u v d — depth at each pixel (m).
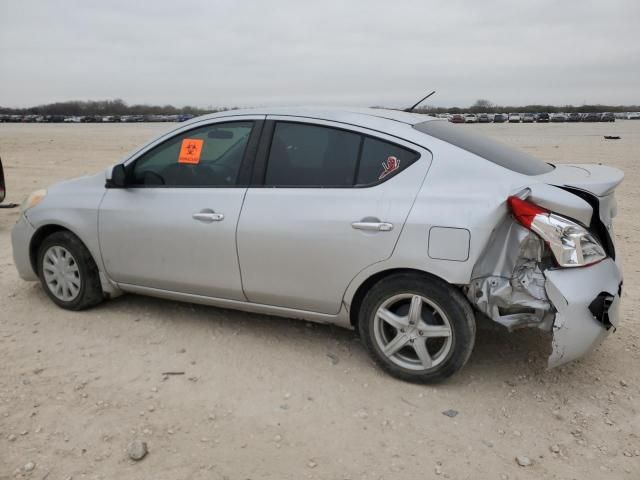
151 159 4.47
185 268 4.29
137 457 3.00
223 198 4.11
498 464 3.02
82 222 4.61
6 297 5.18
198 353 4.16
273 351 4.20
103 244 4.57
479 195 3.42
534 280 3.39
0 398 3.55
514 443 3.19
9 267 6.09
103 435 3.21
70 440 3.16
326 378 3.84
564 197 3.31
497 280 3.45
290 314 4.11
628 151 20.52
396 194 3.61
